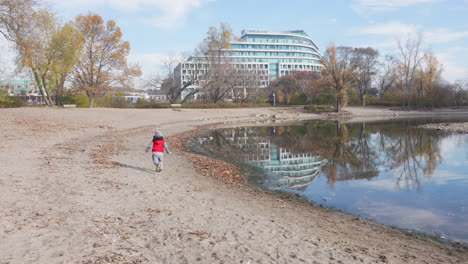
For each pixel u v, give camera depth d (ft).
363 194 32.09
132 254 14.64
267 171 43.24
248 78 208.85
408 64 216.74
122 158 44.80
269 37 475.31
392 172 42.83
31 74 121.19
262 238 18.24
